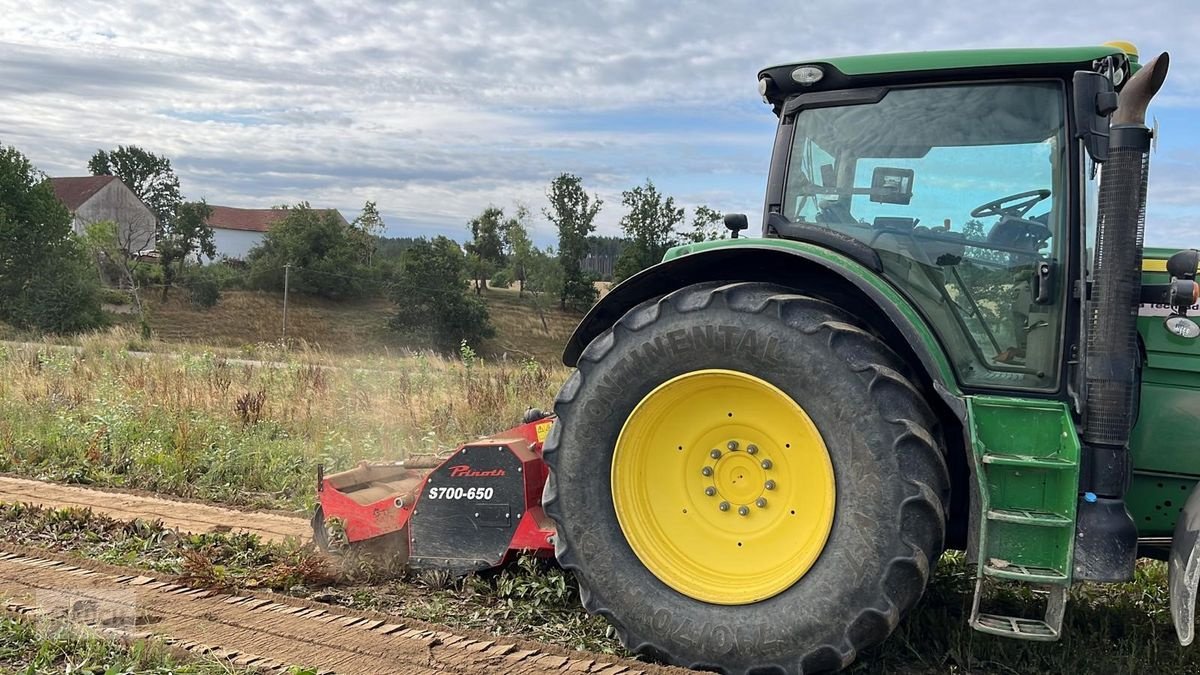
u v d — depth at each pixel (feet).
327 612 13.38
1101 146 10.73
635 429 11.93
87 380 37.65
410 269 169.48
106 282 177.99
